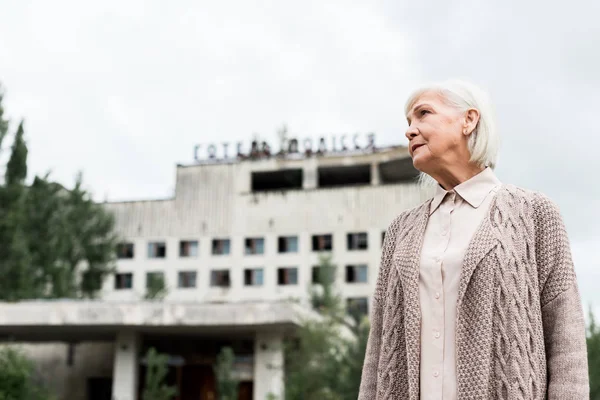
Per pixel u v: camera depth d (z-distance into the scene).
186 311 27.36
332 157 55.66
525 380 1.91
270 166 56.81
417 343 2.04
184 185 58.06
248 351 31.80
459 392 1.95
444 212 2.19
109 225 49.62
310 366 22.02
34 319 27.25
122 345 29.47
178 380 32.62
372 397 2.25
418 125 2.22
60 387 34.66
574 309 2.06
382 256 2.38
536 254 2.10
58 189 46.91
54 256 44.25
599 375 15.20
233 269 55.59
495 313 1.97
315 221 54.91
